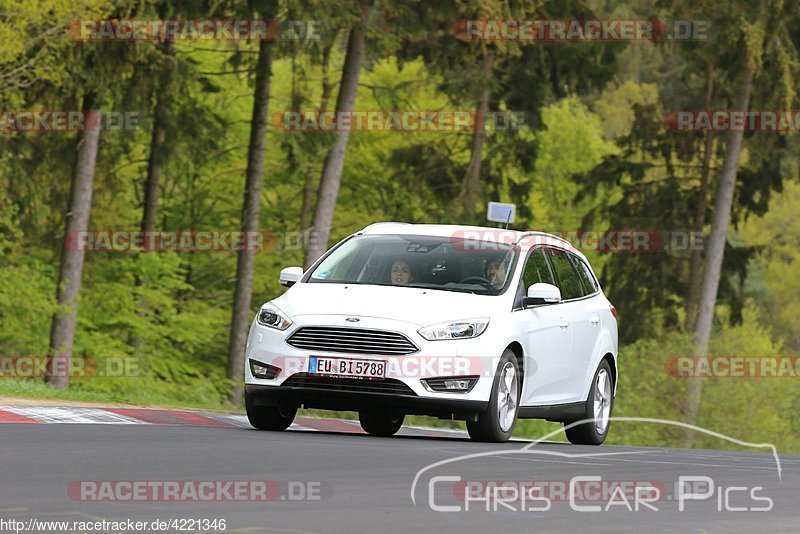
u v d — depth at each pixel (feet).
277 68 465.88
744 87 400.06
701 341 410.31
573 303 149.89
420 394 125.49
